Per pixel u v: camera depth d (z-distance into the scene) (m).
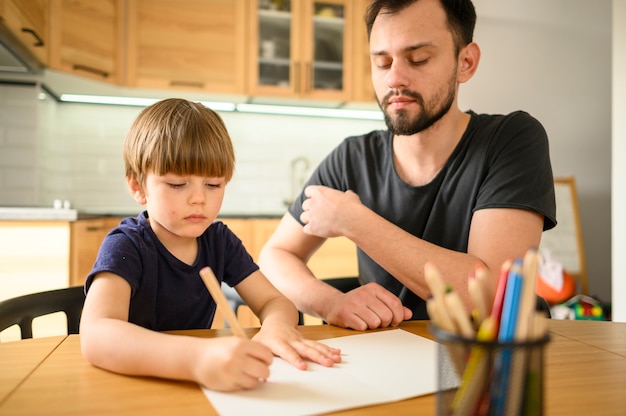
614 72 2.27
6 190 2.71
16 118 2.72
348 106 3.35
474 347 0.35
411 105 1.07
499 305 0.36
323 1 3.21
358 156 1.31
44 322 1.99
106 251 0.80
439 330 0.36
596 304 2.79
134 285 0.79
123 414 0.47
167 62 2.97
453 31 1.08
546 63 3.50
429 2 1.05
